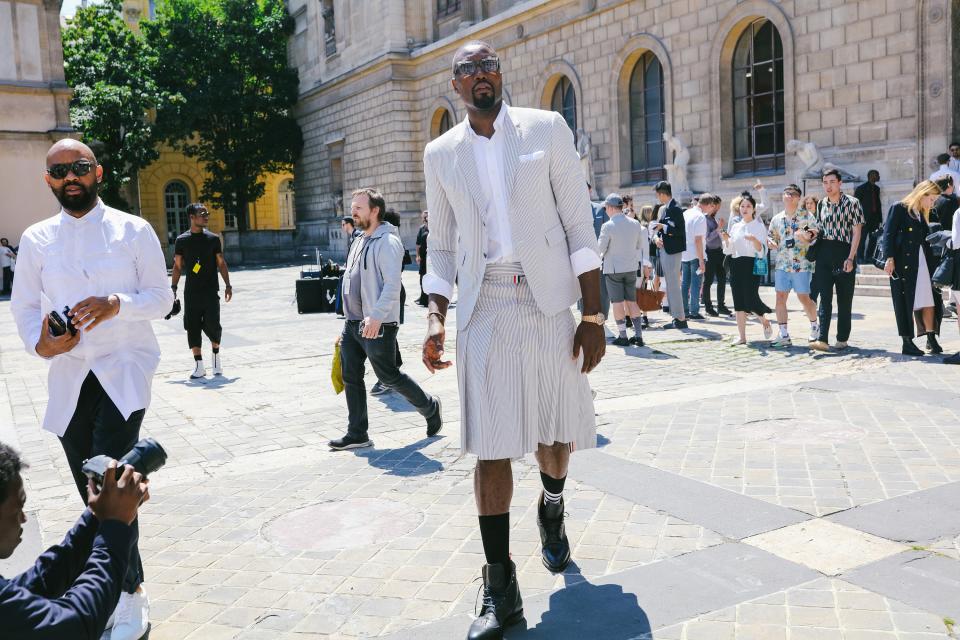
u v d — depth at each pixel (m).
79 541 1.97
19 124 26.80
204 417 7.16
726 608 3.20
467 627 3.18
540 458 3.48
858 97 17.78
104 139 35.88
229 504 4.77
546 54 26.92
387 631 3.19
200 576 3.78
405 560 3.85
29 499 5.05
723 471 4.88
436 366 3.20
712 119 21.33
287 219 49.19
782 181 19.45
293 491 4.97
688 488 4.60
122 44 38.16
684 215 12.59
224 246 39.50
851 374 7.64
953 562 3.50
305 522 4.42
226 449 6.04
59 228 3.32
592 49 24.98
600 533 4.02
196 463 5.69
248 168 41.31
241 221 41.78
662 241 11.50
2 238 25.55
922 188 8.27
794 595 3.28
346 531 4.25
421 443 5.94
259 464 5.60
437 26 33.75
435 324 3.24
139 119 35.78
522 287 3.14
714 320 12.41
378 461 5.53
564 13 25.80
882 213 16.86
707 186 21.64
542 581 3.54
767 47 20.38
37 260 3.31
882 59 17.25
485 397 3.09
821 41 18.44
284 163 43.06
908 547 3.68
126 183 37.25
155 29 39.38
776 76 20.19
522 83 28.16
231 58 40.44
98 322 3.14
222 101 38.97
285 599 3.50
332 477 5.22
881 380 7.27
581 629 3.11
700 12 21.34
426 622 3.24
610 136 24.61
